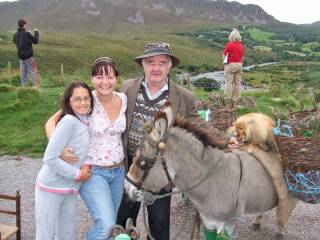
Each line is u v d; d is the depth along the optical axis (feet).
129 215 7.50
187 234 9.54
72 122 6.24
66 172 6.23
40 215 6.56
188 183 6.53
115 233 5.98
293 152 7.44
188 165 6.44
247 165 7.42
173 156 6.27
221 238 7.06
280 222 8.43
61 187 6.47
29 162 14.96
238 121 7.93
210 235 7.14
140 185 6.15
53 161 6.16
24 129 17.84
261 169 7.61
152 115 6.80
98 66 6.52
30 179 13.28
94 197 6.47
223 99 20.76
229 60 21.04
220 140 6.71
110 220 6.26
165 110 6.01
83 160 6.47
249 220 10.35
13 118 18.60
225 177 6.89
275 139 7.55
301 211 11.04
